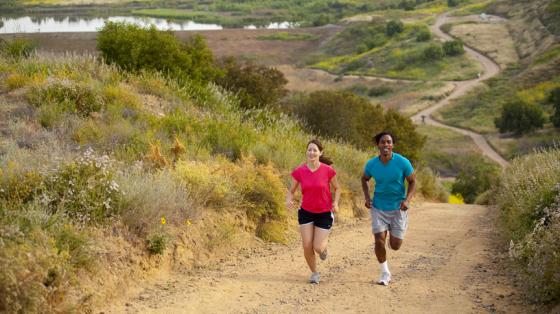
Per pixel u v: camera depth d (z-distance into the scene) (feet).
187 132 44.65
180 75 63.46
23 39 62.49
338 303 23.21
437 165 227.81
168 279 25.91
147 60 62.95
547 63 348.38
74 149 34.50
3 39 62.95
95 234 24.26
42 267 19.52
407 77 408.67
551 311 20.76
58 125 38.96
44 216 22.56
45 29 496.23
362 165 58.44
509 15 524.52
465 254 32.94
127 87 54.60
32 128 37.63
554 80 322.75
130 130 40.14
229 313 21.94
